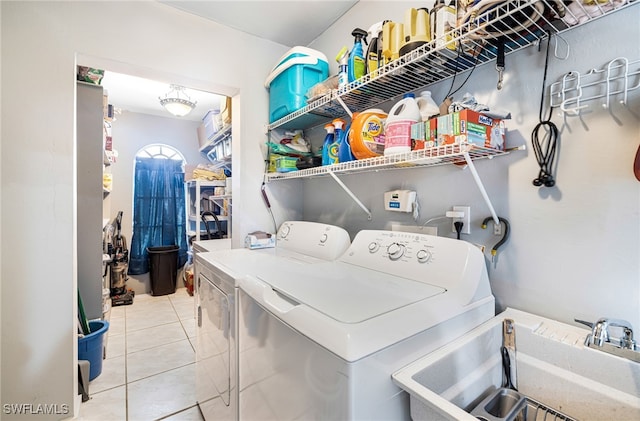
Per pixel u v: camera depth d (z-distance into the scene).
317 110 1.78
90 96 2.34
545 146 0.99
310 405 0.72
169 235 4.18
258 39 2.14
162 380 1.99
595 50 0.89
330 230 1.61
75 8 1.53
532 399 0.89
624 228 0.84
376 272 1.20
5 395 1.42
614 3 0.81
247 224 2.11
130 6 1.68
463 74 1.24
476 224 1.19
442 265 1.06
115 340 2.59
